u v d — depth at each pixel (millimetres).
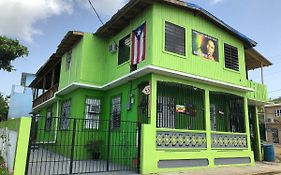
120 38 12805
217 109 12688
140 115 10578
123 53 12359
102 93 13625
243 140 12672
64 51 15812
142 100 10711
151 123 9594
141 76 10727
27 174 7578
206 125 11305
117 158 11141
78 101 12922
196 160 10539
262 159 15328
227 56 13023
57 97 15758
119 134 11477
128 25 12266
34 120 7934
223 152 11531
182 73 10555
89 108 13125
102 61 13664
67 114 14383
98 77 13367
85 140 12375
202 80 11367
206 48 12102
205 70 11750
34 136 8281
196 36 11820
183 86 11094
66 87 13453
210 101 12539
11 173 7344
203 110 11578
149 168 9117
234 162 11906
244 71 13641
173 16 11172
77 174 8422
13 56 13641
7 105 29375
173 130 10102
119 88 12359
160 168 9406
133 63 11203
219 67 12422
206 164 10820
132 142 10414
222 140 11727
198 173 9555
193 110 11344
